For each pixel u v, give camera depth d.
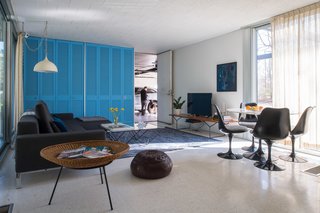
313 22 3.81
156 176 2.72
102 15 4.27
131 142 4.75
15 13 4.13
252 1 3.69
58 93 6.07
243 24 4.83
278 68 4.31
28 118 2.86
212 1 3.67
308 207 2.09
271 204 2.15
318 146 3.79
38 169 2.52
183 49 7.13
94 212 2.00
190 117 5.90
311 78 3.84
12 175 2.86
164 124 7.65
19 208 2.05
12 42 4.66
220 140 5.00
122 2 3.69
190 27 5.02
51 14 4.20
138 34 5.58
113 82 6.81
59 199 2.23
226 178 2.78
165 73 7.84
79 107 6.35
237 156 3.68
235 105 5.38
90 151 2.16
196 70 6.60
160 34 5.60
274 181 2.70
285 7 3.95
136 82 14.27
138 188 2.49
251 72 5.02
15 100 4.96
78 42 6.29
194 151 4.05
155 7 3.91
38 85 5.83
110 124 4.68
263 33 4.92
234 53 5.36
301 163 3.39
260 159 3.52
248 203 2.16
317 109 3.77
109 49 6.73
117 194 2.34
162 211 2.02
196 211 2.02
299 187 2.53
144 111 10.82
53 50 5.98
